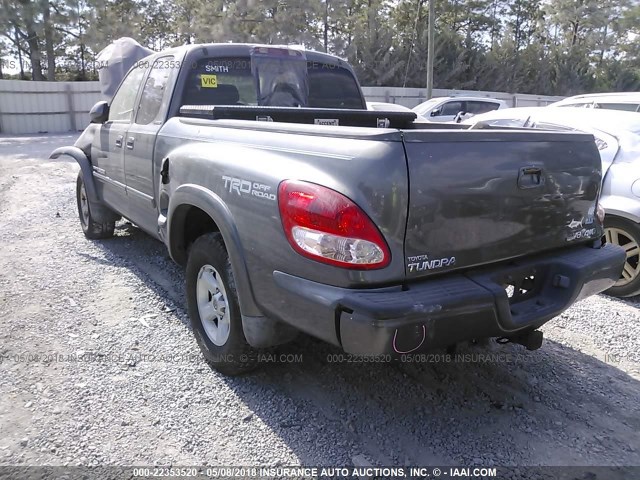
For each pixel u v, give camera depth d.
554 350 3.89
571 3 44.81
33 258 5.54
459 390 3.33
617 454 2.80
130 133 4.63
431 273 2.53
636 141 5.19
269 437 2.86
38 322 4.07
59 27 24.56
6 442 2.76
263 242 2.72
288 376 3.42
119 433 2.85
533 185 2.80
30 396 3.15
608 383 3.47
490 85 33.75
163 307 4.38
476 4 38.03
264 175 2.73
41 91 23.02
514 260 2.89
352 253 2.35
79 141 6.09
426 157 2.43
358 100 5.18
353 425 2.96
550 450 2.81
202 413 3.04
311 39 25.28
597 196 3.22
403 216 2.39
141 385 3.29
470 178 2.55
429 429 2.95
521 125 6.32
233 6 24.53
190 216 3.68
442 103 15.88
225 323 3.31
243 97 4.48
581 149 3.07
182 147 3.66
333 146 2.53
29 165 12.62
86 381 3.31
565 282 2.90
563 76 38.03
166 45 30.70
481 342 3.94
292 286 2.56
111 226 6.08
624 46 47.56
